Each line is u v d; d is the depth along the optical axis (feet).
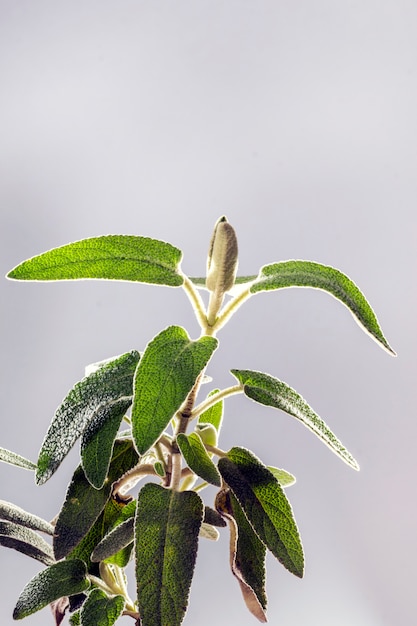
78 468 1.93
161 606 1.82
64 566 1.94
